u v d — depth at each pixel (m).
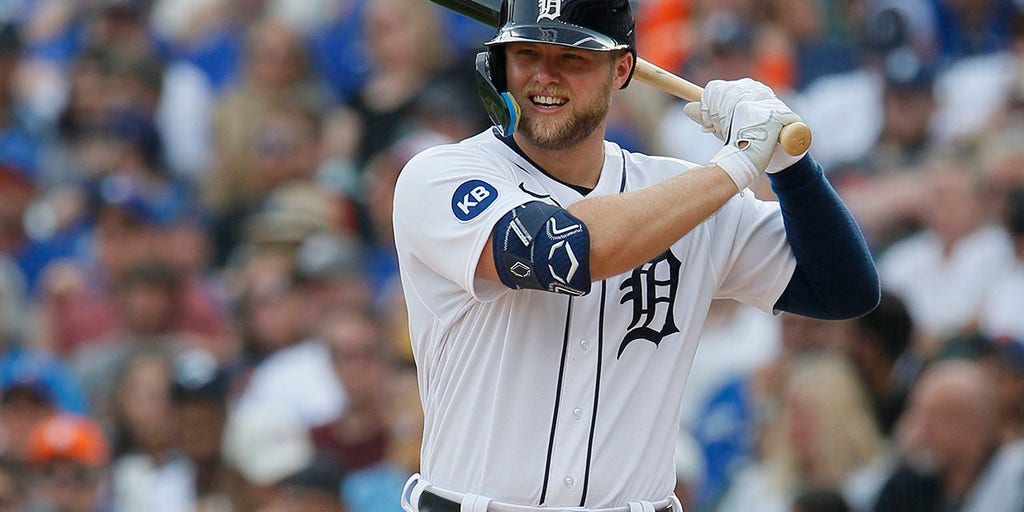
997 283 27.08
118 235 30.78
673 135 30.91
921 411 22.48
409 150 30.44
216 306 30.55
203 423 24.77
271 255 28.94
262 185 33.41
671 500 13.57
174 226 31.27
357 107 33.16
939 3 33.28
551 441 13.01
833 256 13.69
